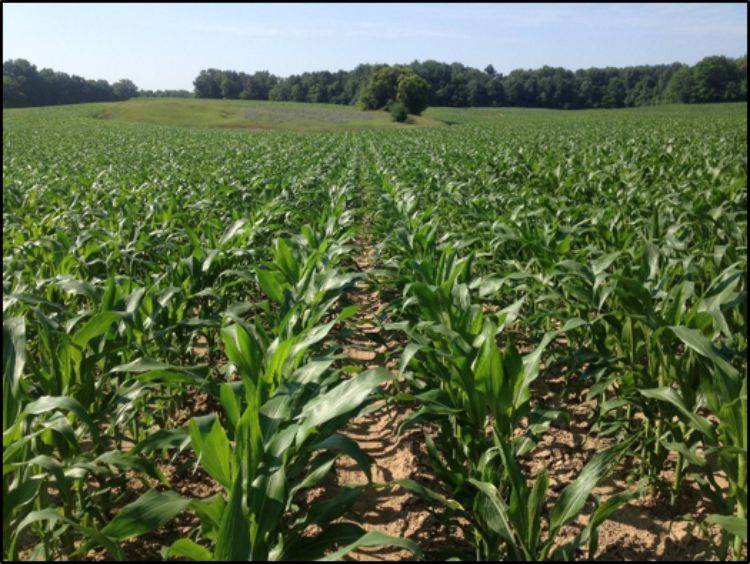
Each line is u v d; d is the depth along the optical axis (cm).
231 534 193
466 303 374
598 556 298
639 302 344
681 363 337
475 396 282
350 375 468
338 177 1405
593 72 12025
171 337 438
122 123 5997
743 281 354
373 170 1508
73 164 1875
